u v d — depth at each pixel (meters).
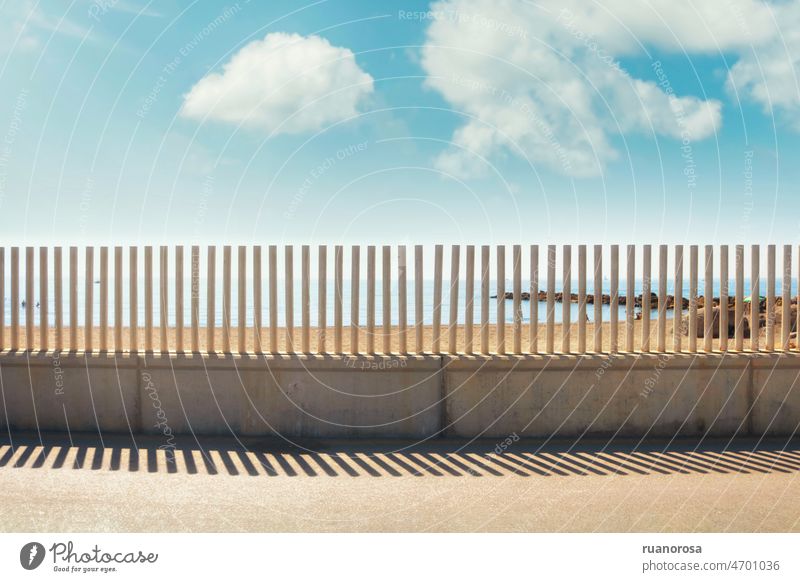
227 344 6.89
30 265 7.00
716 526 4.50
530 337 7.04
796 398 7.09
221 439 6.61
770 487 5.30
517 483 5.36
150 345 6.94
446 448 6.40
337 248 6.91
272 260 6.88
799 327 7.27
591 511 4.74
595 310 7.09
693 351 7.17
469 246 6.98
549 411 6.84
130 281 6.94
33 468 5.59
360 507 4.77
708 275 7.19
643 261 7.13
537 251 7.02
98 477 5.37
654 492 5.16
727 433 7.02
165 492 5.03
